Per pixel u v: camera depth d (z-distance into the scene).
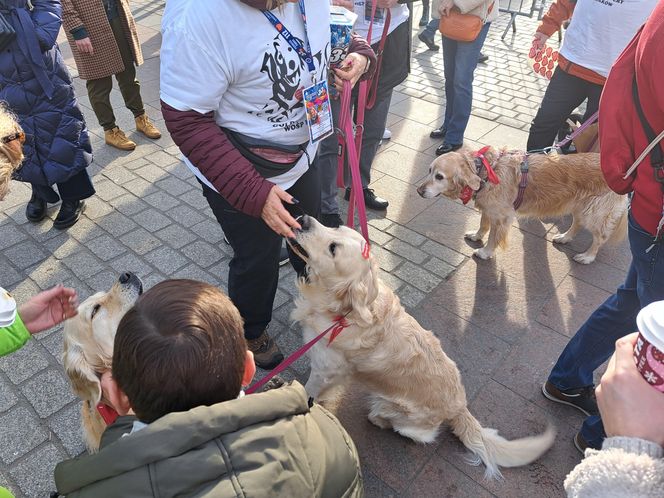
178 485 0.85
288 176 2.31
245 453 0.90
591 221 3.68
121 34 4.48
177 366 0.92
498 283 3.59
